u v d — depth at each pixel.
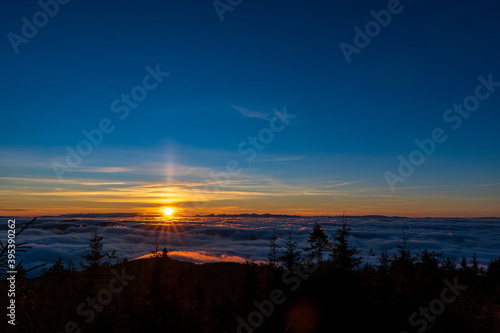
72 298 6.73
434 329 7.46
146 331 7.06
